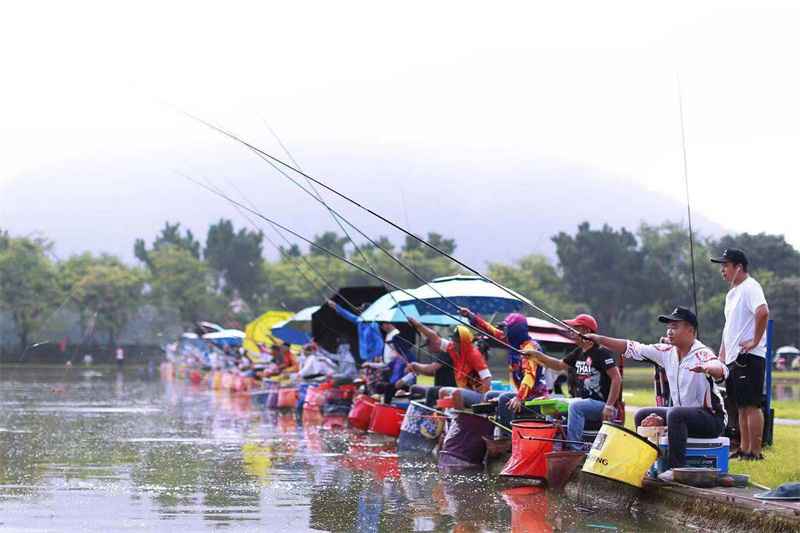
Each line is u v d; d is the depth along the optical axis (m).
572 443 18.25
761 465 17.09
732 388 18.08
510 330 20.91
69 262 142.75
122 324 135.12
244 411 39.75
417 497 17.05
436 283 29.64
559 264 132.00
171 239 188.38
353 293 38.06
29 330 131.00
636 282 123.94
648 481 15.44
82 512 15.37
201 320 142.88
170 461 22.05
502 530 14.07
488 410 22.05
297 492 17.56
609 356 18.28
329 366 40.91
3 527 14.11
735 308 17.98
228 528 14.20
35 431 29.53
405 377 30.44
